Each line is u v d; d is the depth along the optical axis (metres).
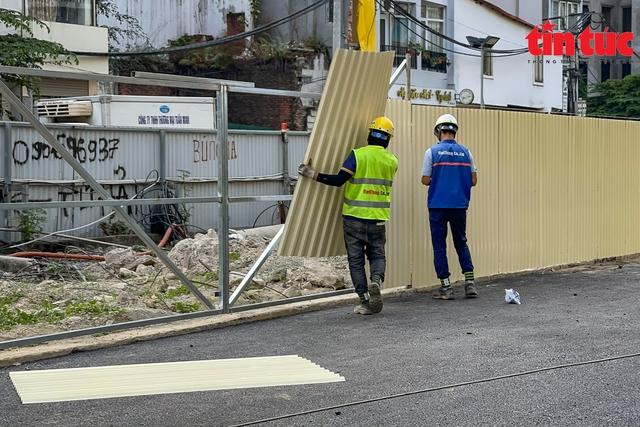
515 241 13.52
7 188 17.30
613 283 12.69
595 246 15.30
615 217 15.77
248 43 35.22
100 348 8.37
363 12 14.73
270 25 30.11
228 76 34.97
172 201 9.23
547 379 7.19
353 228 9.98
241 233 16.69
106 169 19.22
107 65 27.95
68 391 6.83
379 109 10.70
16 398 6.68
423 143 11.83
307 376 7.27
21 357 7.81
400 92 36.81
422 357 7.92
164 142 20.19
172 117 22.08
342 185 10.11
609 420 6.17
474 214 12.72
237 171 21.59
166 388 6.92
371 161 9.91
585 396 6.73
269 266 13.02
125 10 34.16
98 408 6.41
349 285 11.91
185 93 33.38
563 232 14.52
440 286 11.77
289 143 22.70
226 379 7.19
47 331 8.88
